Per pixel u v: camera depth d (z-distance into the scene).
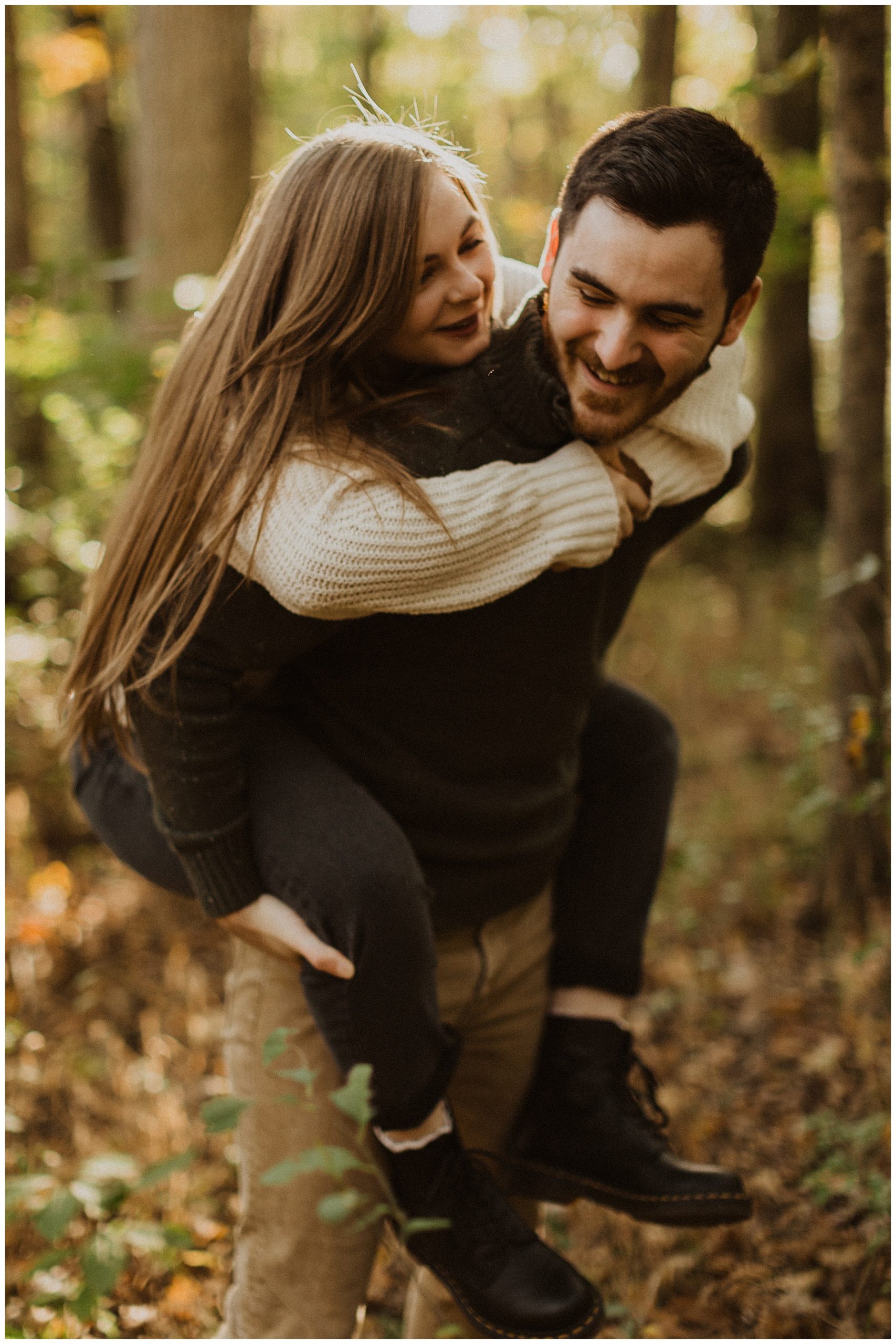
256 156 5.69
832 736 2.91
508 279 1.75
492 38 12.84
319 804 1.45
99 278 4.39
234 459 1.40
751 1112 2.86
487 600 1.41
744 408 1.70
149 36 5.12
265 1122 1.62
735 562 8.91
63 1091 3.01
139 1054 3.28
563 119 12.93
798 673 5.68
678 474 1.59
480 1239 1.53
